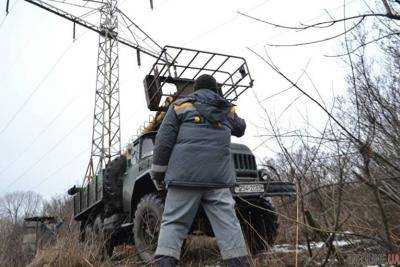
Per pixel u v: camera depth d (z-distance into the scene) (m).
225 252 2.99
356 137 2.29
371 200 2.47
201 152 3.06
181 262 4.72
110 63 27.06
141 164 6.21
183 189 3.05
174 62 6.88
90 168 17.69
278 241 4.58
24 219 9.25
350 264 2.98
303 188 2.86
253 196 4.84
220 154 3.11
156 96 7.12
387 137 2.44
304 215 2.81
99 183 8.07
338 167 2.50
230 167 3.19
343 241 3.25
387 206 2.51
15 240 7.64
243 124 3.49
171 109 3.19
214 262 4.69
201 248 5.10
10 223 8.66
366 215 2.63
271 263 3.49
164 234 3.03
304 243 3.69
